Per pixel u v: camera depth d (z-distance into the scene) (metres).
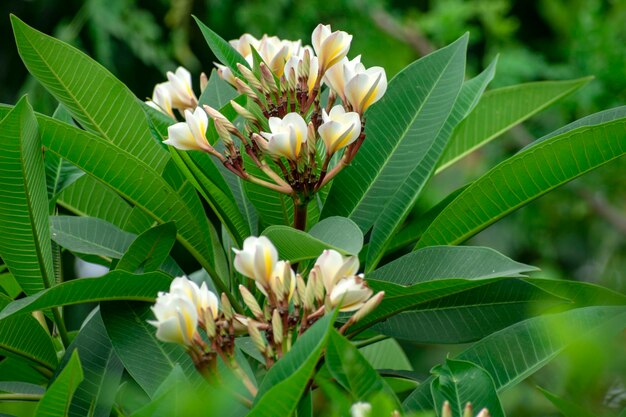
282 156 1.66
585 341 1.38
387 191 1.77
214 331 1.48
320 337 1.39
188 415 1.37
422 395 1.56
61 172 1.89
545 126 3.96
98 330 1.75
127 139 1.78
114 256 1.82
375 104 1.80
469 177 3.99
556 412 1.68
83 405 1.70
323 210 1.77
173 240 1.71
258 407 1.38
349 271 1.49
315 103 1.65
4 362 1.81
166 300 1.47
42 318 1.89
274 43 1.75
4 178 1.64
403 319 1.76
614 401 1.39
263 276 1.50
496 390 1.57
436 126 1.78
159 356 1.66
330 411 1.43
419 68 1.82
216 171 1.72
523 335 1.60
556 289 1.72
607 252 3.98
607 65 3.54
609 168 3.52
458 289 1.60
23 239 1.69
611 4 3.88
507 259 1.59
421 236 1.76
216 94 1.88
